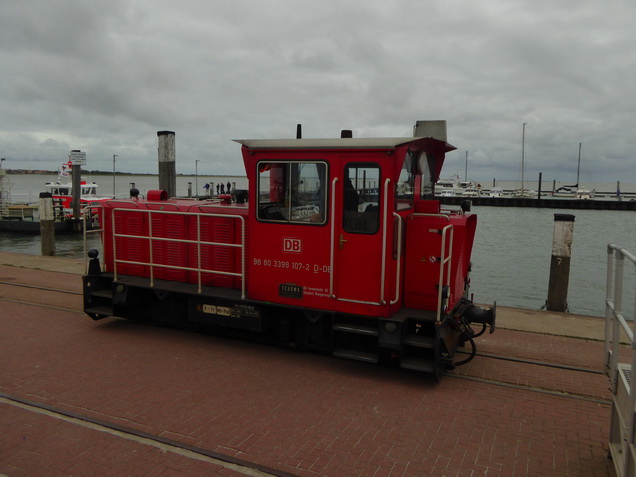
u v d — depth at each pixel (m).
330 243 5.97
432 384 5.80
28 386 5.54
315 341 6.51
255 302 6.49
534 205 56.69
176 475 3.91
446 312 5.68
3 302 9.35
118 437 4.46
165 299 7.73
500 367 6.38
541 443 4.50
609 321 4.29
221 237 7.22
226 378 5.86
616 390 3.88
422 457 4.22
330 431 4.64
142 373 5.98
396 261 5.90
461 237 6.01
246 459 4.14
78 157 29.62
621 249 3.75
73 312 8.70
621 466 3.51
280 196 6.24
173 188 13.29
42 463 4.05
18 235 30.80
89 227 31.50
